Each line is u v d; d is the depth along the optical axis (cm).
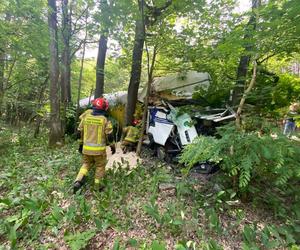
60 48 876
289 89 496
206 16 546
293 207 340
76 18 870
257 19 349
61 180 437
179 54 574
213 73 604
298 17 316
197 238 286
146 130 636
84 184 410
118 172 458
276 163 303
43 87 1208
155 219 307
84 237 266
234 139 327
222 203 348
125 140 641
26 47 814
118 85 1124
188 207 343
